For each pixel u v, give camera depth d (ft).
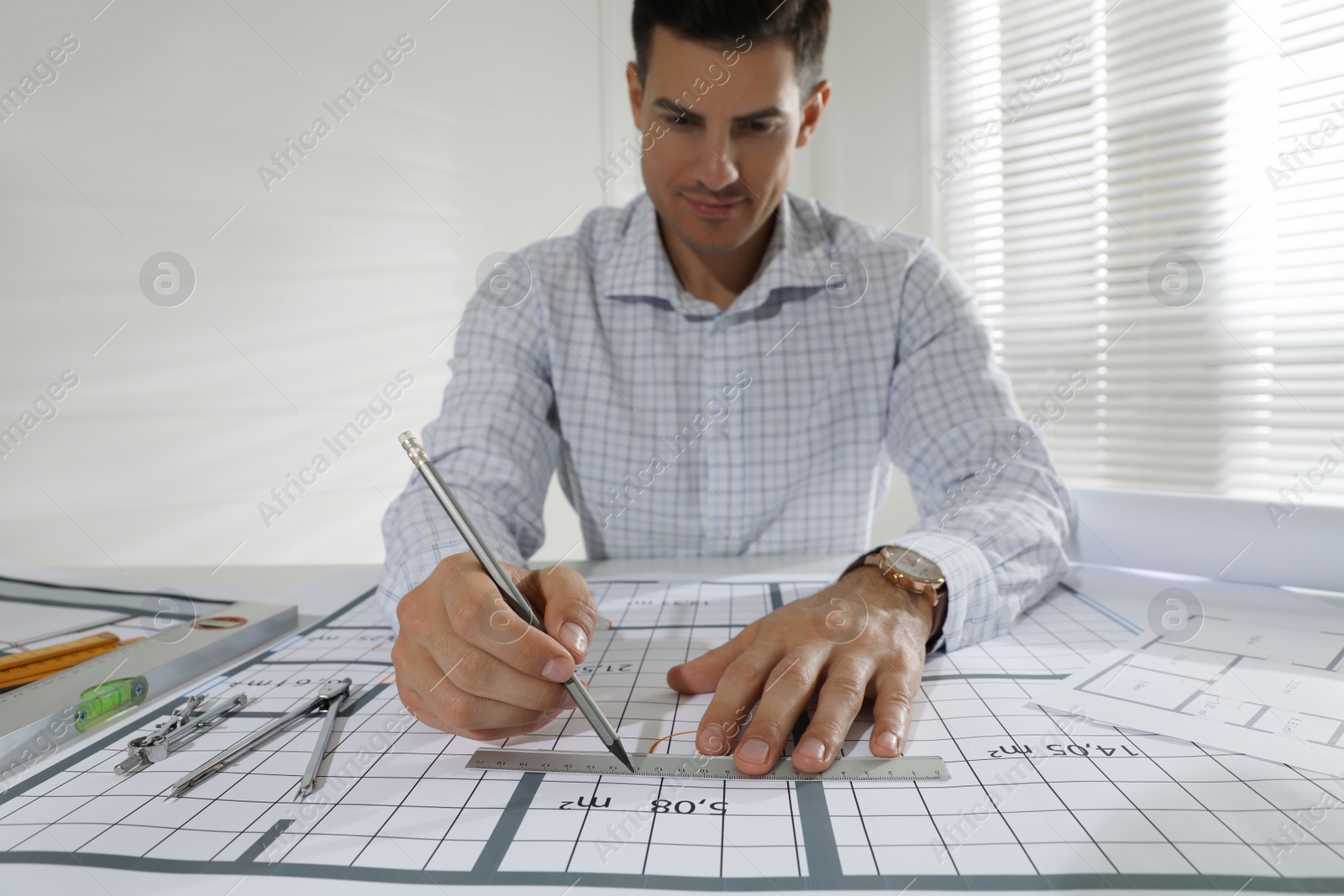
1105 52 6.38
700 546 3.47
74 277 4.58
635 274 3.29
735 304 3.28
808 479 3.46
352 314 5.82
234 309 5.24
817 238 3.47
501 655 1.50
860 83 7.74
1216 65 5.85
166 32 4.89
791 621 1.88
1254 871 1.09
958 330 3.30
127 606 2.54
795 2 2.70
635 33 2.85
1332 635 2.01
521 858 1.18
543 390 3.32
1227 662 1.85
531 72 6.59
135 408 4.84
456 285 6.36
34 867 1.18
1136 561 2.63
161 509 4.96
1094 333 6.60
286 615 2.32
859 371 3.41
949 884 1.09
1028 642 2.04
